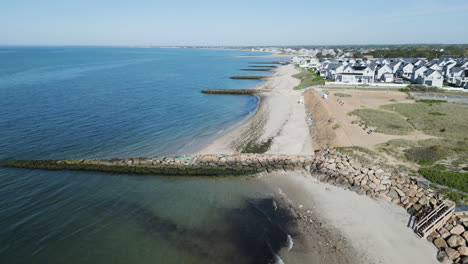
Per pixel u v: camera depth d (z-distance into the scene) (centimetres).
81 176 2695
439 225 1784
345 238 1819
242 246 1788
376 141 3228
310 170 2775
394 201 2169
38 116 4550
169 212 2159
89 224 2003
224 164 2936
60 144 3444
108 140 3619
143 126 4225
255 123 4334
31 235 1875
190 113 5062
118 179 2659
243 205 2244
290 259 1670
